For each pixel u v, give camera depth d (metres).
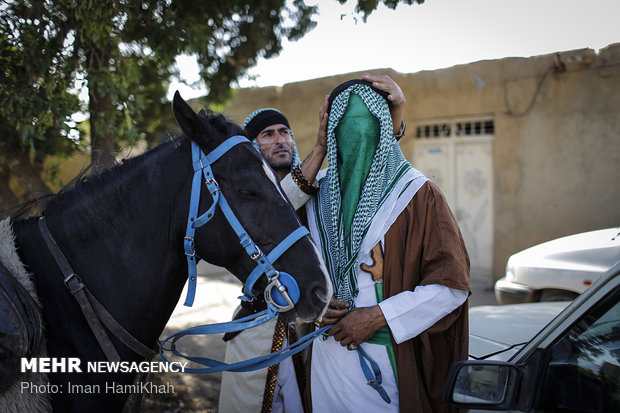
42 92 3.03
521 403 1.45
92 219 1.68
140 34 3.44
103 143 3.33
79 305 1.64
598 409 1.38
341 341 1.86
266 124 2.94
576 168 6.71
